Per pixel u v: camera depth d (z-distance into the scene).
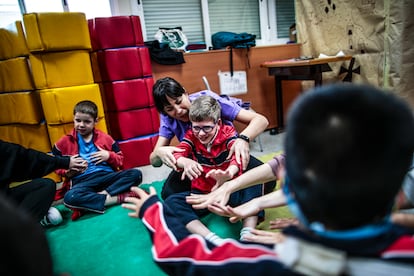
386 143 0.34
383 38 2.45
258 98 3.01
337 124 0.35
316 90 0.40
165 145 1.65
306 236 0.40
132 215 0.70
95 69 2.29
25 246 0.31
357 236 0.38
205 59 2.70
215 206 0.97
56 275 0.42
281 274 0.41
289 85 3.15
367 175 0.35
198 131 1.27
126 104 2.29
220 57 2.75
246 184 1.07
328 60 2.41
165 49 2.53
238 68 2.86
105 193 1.67
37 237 0.33
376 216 0.38
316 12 2.93
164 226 0.62
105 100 2.35
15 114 2.16
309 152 0.37
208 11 3.17
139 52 2.27
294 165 0.39
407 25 2.28
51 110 2.00
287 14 3.50
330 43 2.89
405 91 2.39
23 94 2.07
